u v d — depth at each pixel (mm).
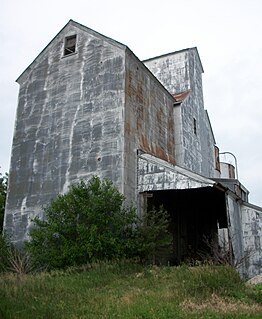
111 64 18094
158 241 14562
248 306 9086
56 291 10219
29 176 18328
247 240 16984
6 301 8719
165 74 27094
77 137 17625
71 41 19984
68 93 18734
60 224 14180
